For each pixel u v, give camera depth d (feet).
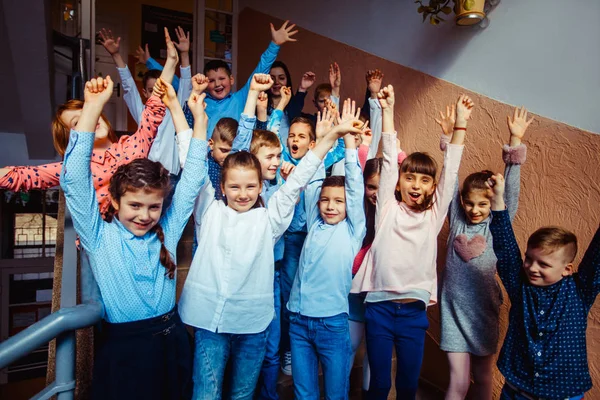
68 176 3.70
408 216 5.58
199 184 4.48
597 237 4.58
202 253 4.68
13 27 8.82
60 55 10.72
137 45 18.63
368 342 5.52
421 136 7.83
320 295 5.11
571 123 5.71
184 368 4.41
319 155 4.84
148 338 4.03
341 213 5.34
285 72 9.21
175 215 4.43
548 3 5.90
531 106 6.17
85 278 4.06
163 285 4.19
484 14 6.56
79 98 8.41
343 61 9.95
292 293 5.42
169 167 7.47
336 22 10.22
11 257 16.75
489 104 6.70
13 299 16.96
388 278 5.45
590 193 5.52
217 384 4.53
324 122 5.68
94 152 5.27
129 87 8.85
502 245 5.16
